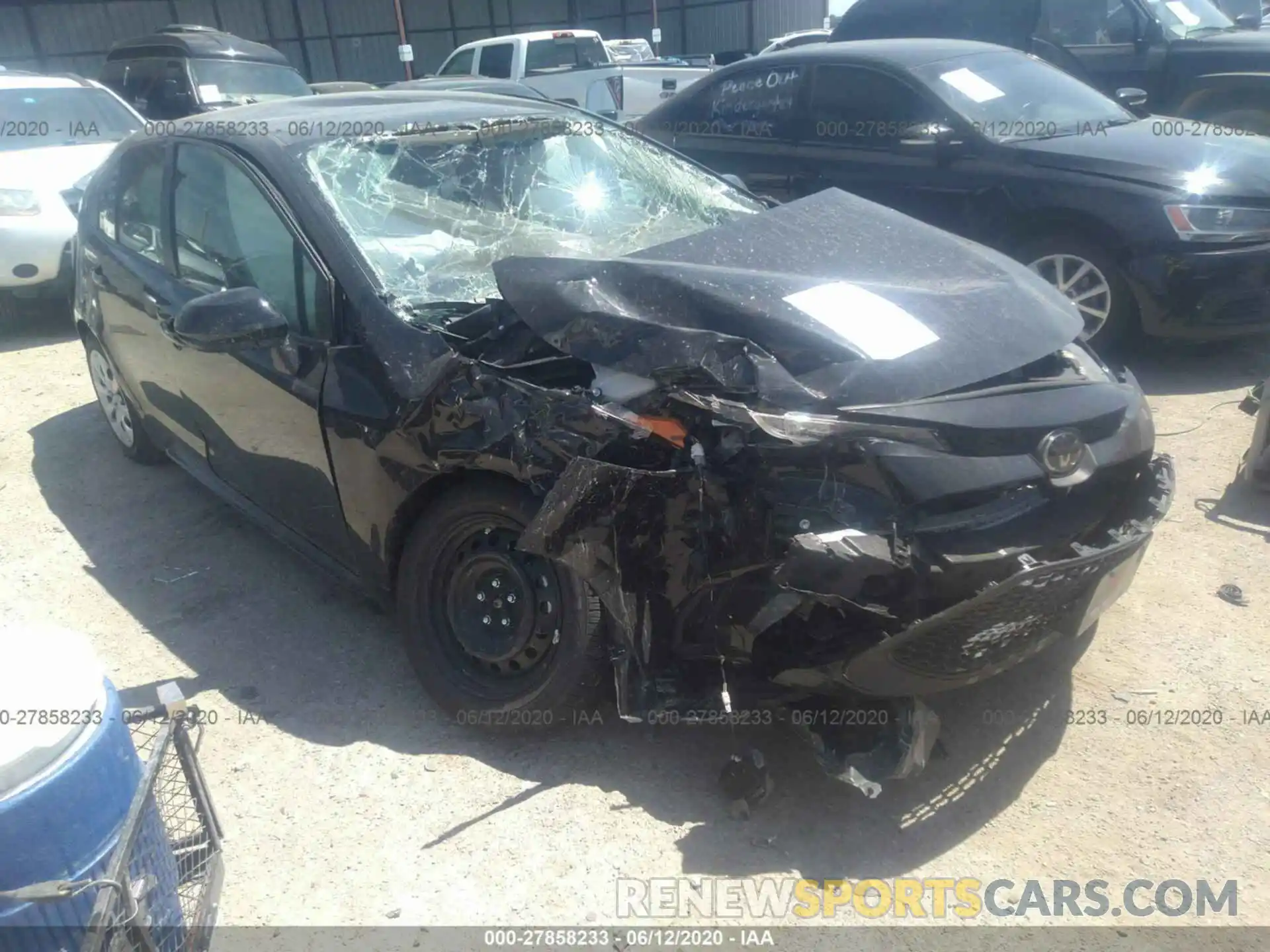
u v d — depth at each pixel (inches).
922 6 350.0
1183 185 198.5
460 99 159.0
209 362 136.3
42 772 67.8
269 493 137.0
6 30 919.0
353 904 93.2
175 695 86.2
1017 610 92.7
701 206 153.6
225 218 137.0
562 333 104.0
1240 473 164.6
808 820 100.7
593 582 94.5
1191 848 96.4
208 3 993.5
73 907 69.9
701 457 92.8
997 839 98.2
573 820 101.6
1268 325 203.6
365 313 115.1
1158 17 314.0
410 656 117.4
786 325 100.9
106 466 189.5
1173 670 120.2
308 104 152.5
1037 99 232.2
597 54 608.1
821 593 88.4
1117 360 223.8
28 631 76.9
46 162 281.4
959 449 94.0
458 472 107.3
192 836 91.2
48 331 283.7
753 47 1168.2
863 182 236.4
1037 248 214.7
